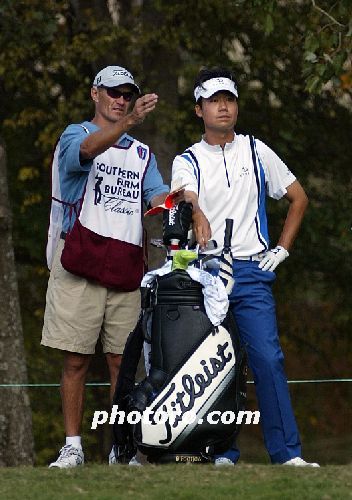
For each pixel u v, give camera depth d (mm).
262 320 24281
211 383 22203
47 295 25891
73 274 25375
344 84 49062
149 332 22719
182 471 21156
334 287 69000
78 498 19172
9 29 52375
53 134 55938
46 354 68625
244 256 24500
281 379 24172
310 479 20219
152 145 55594
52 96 59906
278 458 24078
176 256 22797
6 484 20531
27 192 62969
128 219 25750
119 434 23234
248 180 24719
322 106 64812
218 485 19781
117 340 25984
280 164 25359
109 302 25828
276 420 24062
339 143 65750
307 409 75438
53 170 25562
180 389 22141
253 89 62062
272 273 24719
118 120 26172
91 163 24906
